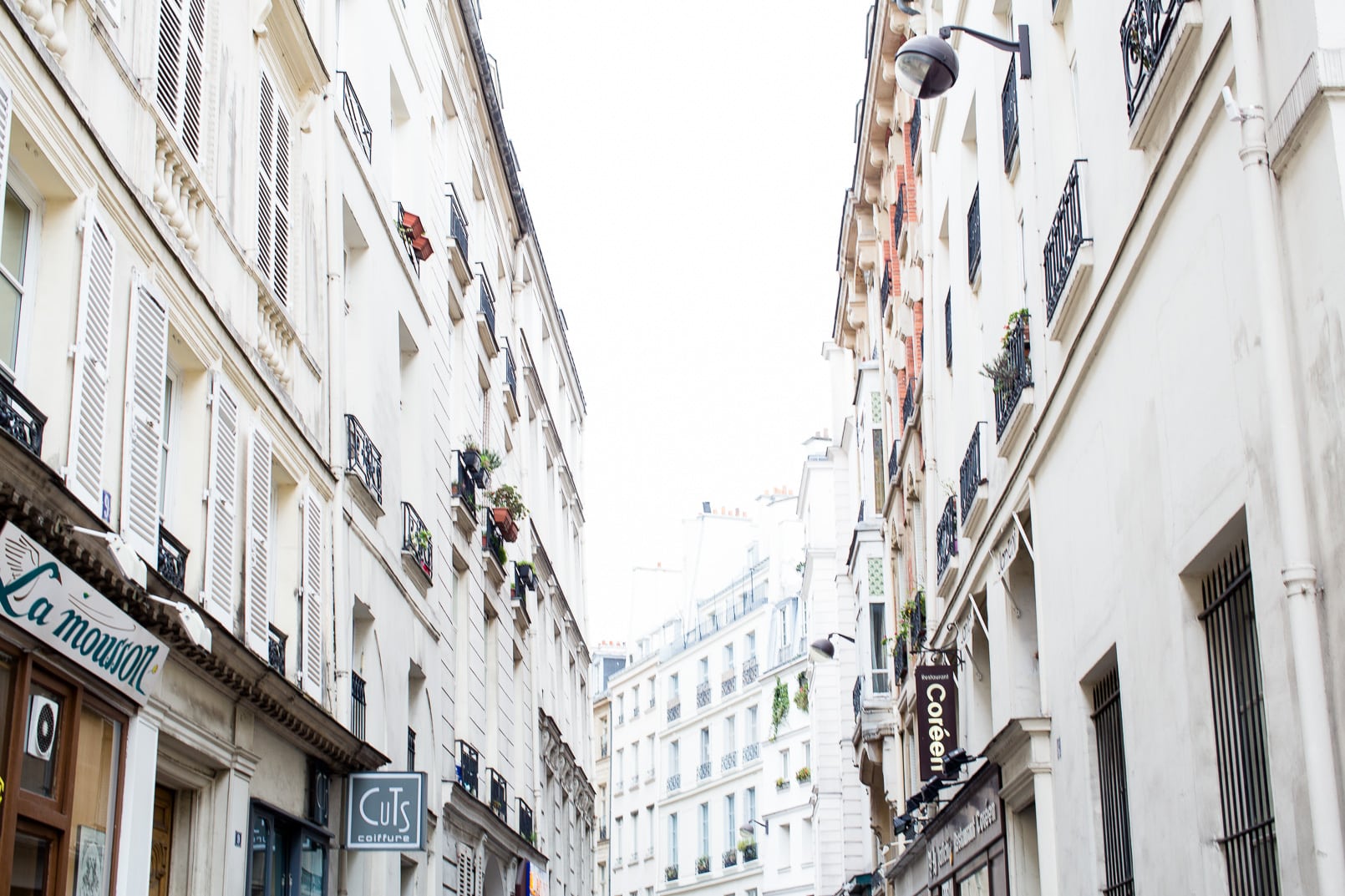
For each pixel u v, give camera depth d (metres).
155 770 10.01
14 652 8.10
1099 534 12.25
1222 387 8.92
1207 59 8.84
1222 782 9.65
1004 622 16.28
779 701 54.56
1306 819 7.61
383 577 17.36
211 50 12.21
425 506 20.09
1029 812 15.86
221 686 11.36
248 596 12.08
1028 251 14.66
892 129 26.59
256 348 13.22
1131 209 10.84
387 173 19.23
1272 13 7.93
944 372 21.58
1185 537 9.80
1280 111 7.81
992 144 16.41
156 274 10.39
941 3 21.41
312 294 15.21
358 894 15.95
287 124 14.67
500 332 29.59
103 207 9.38
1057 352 13.56
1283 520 7.70
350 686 15.13
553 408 39.50
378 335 17.77
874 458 31.03
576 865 38.88
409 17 21.12
